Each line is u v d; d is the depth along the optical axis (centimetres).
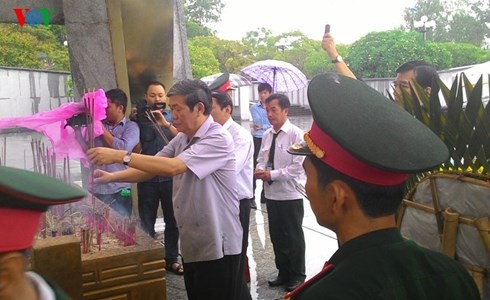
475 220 143
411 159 96
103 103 256
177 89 246
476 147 153
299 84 820
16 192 81
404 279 97
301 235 368
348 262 100
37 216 87
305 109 2577
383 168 94
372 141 97
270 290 372
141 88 501
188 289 266
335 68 279
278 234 372
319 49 2884
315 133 107
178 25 555
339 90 107
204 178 248
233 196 256
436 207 155
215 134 246
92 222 234
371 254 100
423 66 238
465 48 2209
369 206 101
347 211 104
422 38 2205
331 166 102
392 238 103
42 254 164
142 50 494
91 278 191
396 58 2120
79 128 258
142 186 409
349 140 96
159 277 204
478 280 144
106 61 480
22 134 1012
